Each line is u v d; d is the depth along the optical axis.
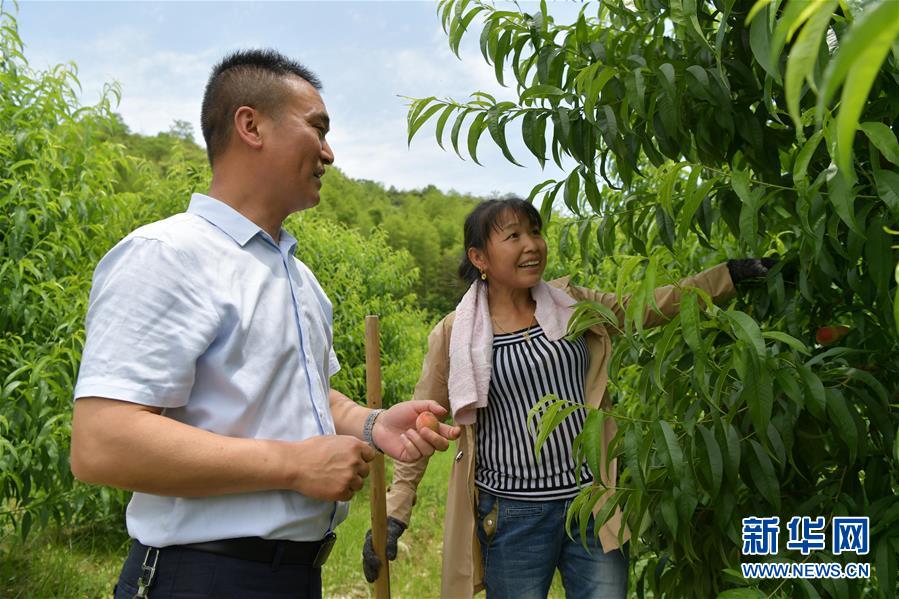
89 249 4.44
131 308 1.25
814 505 1.63
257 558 1.32
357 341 8.41
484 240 2.34
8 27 4.06
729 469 1.52
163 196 6.75
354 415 1.78
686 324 1.35
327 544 1.47
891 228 1.39
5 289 3.75
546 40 1.91
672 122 1.67
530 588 2.22
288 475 1.27
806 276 1.74
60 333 4.04
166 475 1.19
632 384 2.93
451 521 2.32
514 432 2.26
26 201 3.86
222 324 1.35
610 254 2.26
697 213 1.96
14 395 3.80
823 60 1.09
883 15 0.32
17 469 3.70
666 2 1.79
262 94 1.45
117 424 1.20
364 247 9.68
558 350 2.26
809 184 1.71
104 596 4.15
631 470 1.54
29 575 4.23
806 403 1.54
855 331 1.76
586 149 1.87
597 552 2.19
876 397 1.64
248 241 1.46
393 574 4.87
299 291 1.57
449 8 1.98
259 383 1.37
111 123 4.58
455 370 2.29
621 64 1.78
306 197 1.54
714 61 1.74
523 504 2.23
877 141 1.02
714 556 1.93
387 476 7.64
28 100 4.20
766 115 1.75
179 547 1.30
